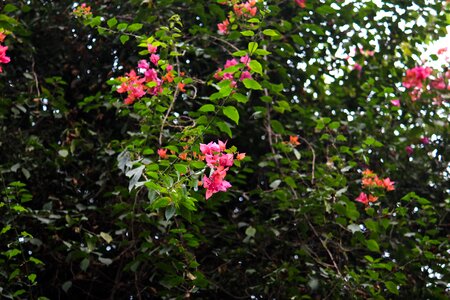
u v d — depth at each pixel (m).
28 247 4.14
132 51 4.77
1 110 4.25
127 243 3.90
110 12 4.84
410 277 4.51
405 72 5.31
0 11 4.68
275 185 4.19
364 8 5.16
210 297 4.42
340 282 4.07
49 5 4.79
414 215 4.93
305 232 4.26
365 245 4.29
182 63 4.74
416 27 5.22
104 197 4.34
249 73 3.32
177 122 3.77
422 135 5.23
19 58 4.69
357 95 5.21
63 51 4.80
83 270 3.97
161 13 4.76
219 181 2.88
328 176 4.24
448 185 5.08
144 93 3.63
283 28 4.62
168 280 3.71
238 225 4.27
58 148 4.28
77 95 4.74
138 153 3.32
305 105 5.05
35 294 4.23
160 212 3.91
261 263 4.36
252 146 4.80
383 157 5.02
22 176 4.32
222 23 4.66
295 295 4.10
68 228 4.28
